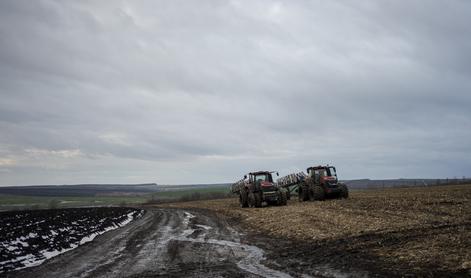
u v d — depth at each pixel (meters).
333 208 21.78
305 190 29.20
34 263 11.61
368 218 16.83
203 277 9.38
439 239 11.51
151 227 21.39
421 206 19.08
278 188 28.17
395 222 15.08
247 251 12.87
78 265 11.21
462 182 53.25
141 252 13.16
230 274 9.61
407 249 10.77
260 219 21.19
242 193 30.38
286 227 17.25
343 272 9.29
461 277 8.08
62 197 119.06
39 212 35.75
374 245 11.79
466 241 10.88
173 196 110.12
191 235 17.44
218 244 14.58
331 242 13.02
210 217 26.14
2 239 15.91
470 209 16.73
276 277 9.19
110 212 35.34
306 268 9.95
